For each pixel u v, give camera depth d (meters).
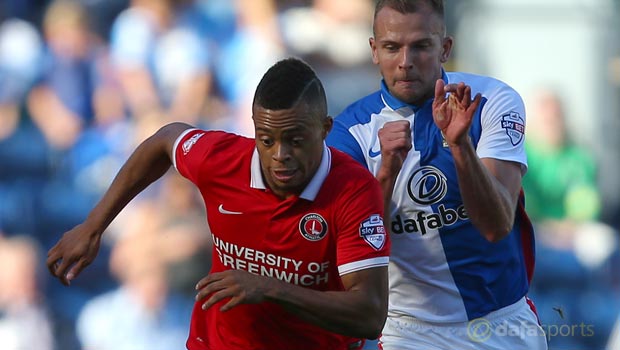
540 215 37.47
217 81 40.06
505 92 18.00
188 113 39.22
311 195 15.48
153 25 40.34
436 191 17.78
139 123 38.91
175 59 39.72
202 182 16.12
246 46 40.19
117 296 35.47
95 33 40.53
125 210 36.00
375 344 29.06
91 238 16.98
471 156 15.88
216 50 40.38
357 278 15.31
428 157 17.72
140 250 35.56
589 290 36.34
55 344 35.25
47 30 40.28
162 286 35.25
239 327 16.72
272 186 15.52
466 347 18.58
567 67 38.62
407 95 17.39
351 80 39.88
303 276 15.92
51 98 39.06
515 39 38.75
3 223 36.91
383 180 16.45
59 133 38.75
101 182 38.00
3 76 39.22
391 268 18.53
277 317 16.47
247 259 16.12
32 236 37.09
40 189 37.88
